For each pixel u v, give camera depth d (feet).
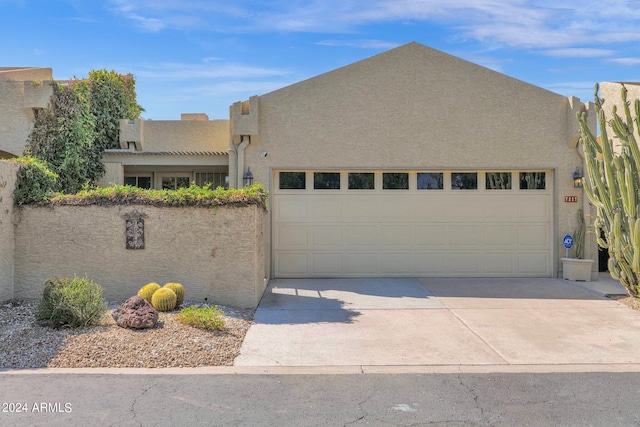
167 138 44.39
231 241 28.81
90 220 29.19
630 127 29.19
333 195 39.27
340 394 16.26
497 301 30.86
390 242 39.34
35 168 29.96
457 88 38.93
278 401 15.64
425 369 18.83
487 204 39.58
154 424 13.83
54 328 22.11
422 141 38.88
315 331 23.95
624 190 29.12
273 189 39.04
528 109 39.04
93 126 42.47
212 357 19.79
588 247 38.93
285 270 39.09
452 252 39.47
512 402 15.62
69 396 15.79
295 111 38.75
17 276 29.12
